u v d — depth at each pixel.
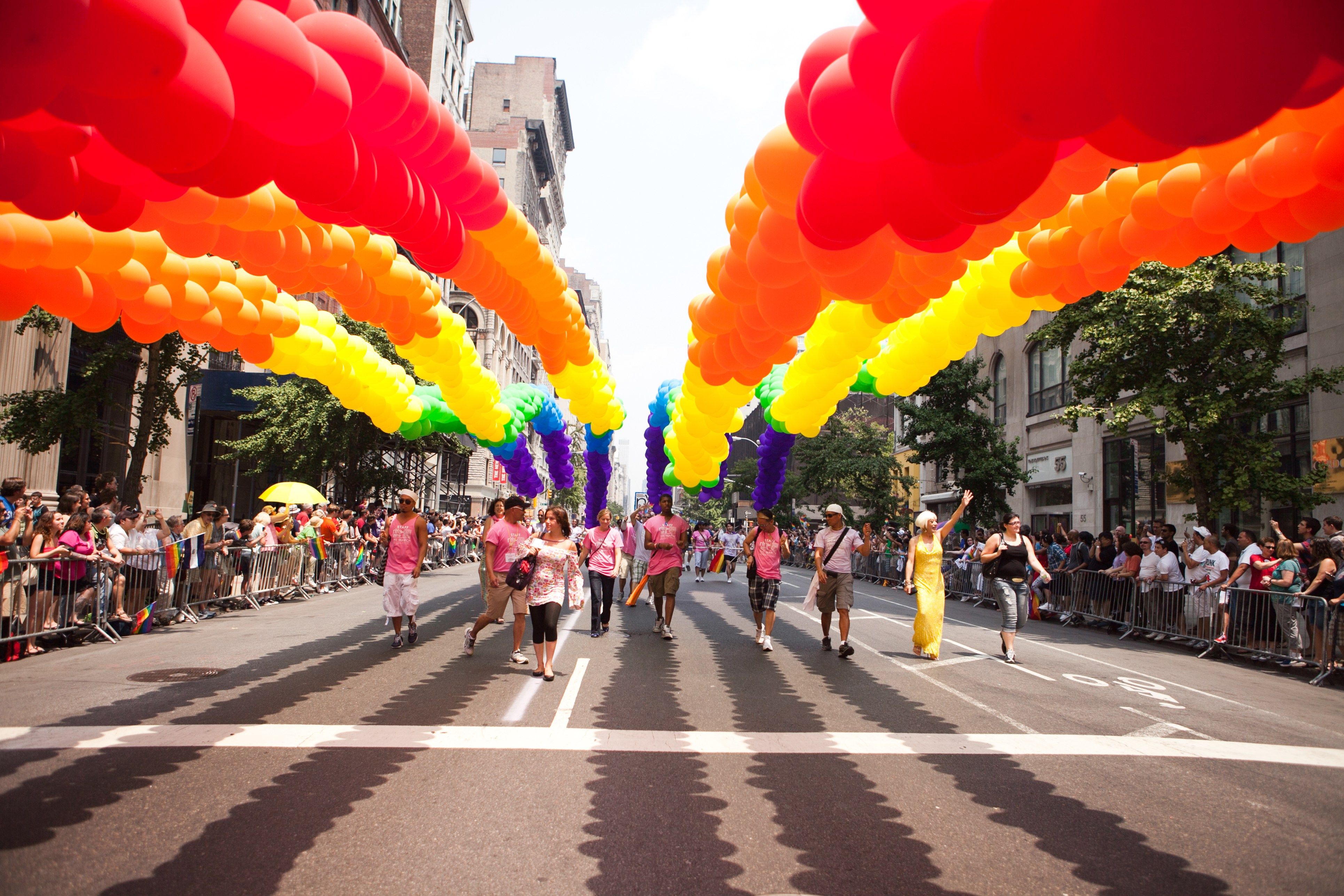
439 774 4.60
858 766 4.96
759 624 9.85
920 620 9.34
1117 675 8.72
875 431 31.78
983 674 8.35
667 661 8.65
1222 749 5.58
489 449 13.16
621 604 14.88
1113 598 13.25
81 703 6.16
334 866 3.33
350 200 3.71
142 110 2.55
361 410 10.09
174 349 14.80
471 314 58.22
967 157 2.69
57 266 4.43
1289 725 6.51
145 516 11.30
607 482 16.70
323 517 18.16
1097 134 2.79
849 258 3.86
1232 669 9.76
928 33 2.54
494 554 8.54
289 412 21.56
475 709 6.19
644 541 10.58
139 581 10.20
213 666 7.80
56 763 4.62
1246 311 12.50
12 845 3.44
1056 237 5.11
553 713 6.12
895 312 5.33
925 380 8.27
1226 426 13.06
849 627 9.66
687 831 3.83
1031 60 2.32
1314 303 15.33
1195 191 4.07
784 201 3.88
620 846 3.62
